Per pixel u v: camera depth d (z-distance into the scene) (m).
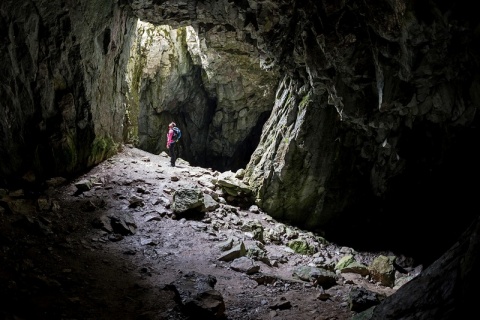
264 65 13.13
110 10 11.48
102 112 12.70
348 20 7.82
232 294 6.91
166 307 6.16
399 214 11.54
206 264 8.16
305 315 6.34
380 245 11.48
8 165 8.77
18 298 5.23
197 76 20.59
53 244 7.26
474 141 9.30
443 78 7.23
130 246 8.36
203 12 11.31
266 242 10.57
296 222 12.46
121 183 11.42
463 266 3.73
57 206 8.82
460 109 7.42
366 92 9.01
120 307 5.97
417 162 10.12
